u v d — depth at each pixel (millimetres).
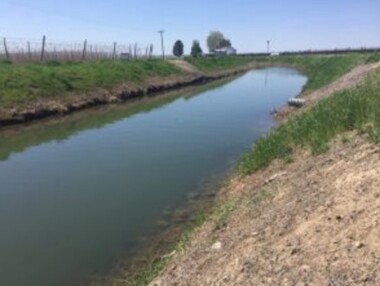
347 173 9797
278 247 8203
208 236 10969
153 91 56906
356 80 30562
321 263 7180
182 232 13359
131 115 36938
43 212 15422
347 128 13625
